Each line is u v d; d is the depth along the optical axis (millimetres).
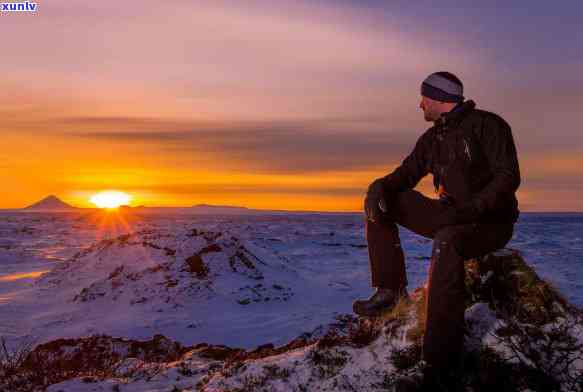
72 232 105812
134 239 25141
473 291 4230
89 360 8078
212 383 4570
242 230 105688
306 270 29562
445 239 3592
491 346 3809
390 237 4086
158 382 5652
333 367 4121
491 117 3633
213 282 21328
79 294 20703
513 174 3502
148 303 19547
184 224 171625
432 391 3572
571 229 143500
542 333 3814
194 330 16516
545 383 3561
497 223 3670
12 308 19531
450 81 3746
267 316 18438
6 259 41438
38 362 7730
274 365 4414
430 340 3562
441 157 3809
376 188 3906
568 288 25250
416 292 4418
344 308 20094
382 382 3801
